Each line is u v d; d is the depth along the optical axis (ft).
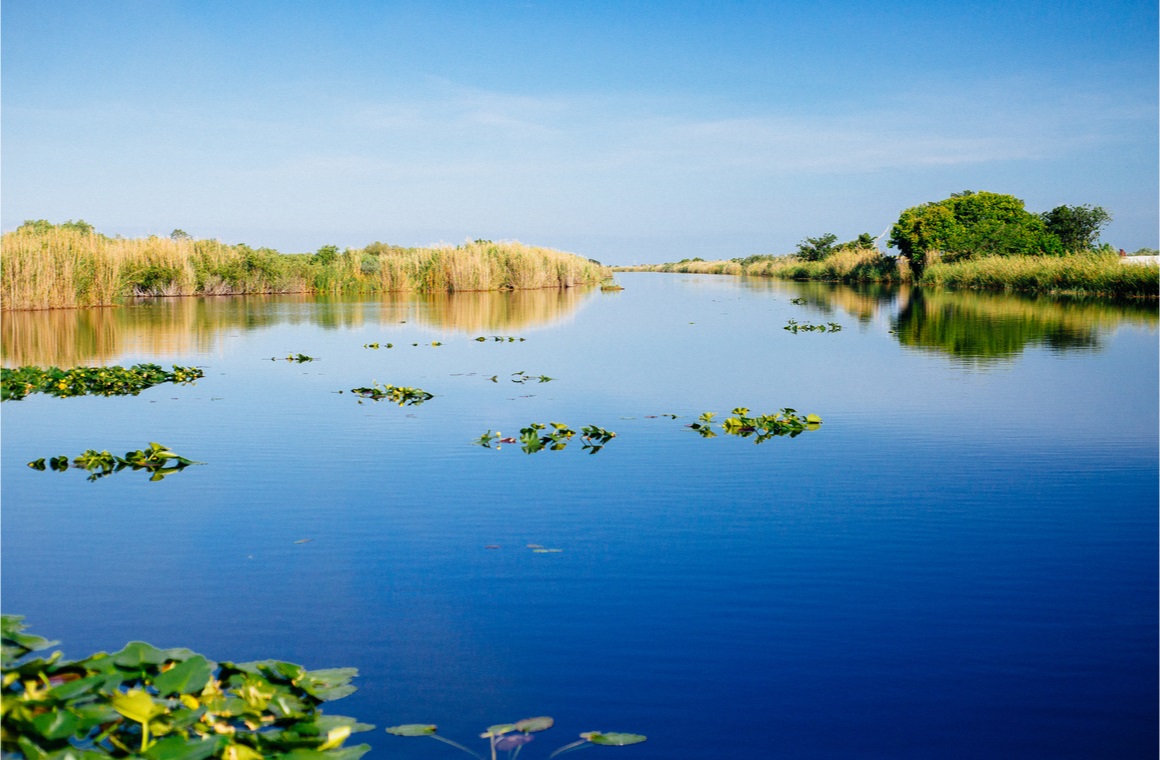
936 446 26.53
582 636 13.21
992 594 14.76
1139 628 13.37
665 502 20.52
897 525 18.61
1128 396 35.24
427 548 17.29
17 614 14.17
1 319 78.54
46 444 27.71
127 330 69.10
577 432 28.58
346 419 31.65
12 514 19.85
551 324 77.46
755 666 12.23
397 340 62.54
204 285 121.19
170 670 11.20
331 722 10.62
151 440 28.19
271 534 18.28
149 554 17.02
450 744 10.23
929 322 74.02
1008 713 10.94
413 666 12.28
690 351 54.60
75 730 9.42
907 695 11.40
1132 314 79.20
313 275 132.16
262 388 39.50
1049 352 50.83
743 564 16.25
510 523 18.94
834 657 12.47
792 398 35.86
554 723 10.76
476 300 118.42
